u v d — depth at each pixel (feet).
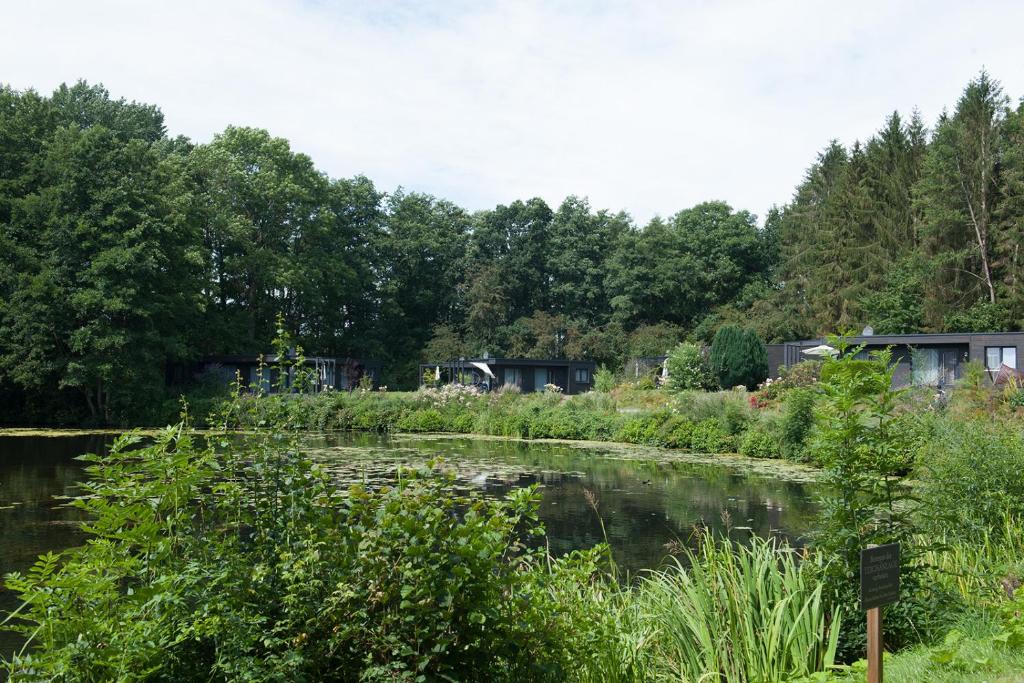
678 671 16.29
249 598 12.16
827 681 14.47
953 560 21.84
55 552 29.01
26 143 105.60
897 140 162.40
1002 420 38.04
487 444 75.77
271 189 146.72
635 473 53.26
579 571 14.97
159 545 12.19
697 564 17.93
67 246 100.07
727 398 78.13
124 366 101.04
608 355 176.65
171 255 112.16
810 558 19.43
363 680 11.68
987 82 134.82
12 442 76.13
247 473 13.58
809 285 174.09
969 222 133.39
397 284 180.45
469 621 11.69
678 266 188.44
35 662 10.88
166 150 148.25
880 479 18.31
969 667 14.28
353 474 47.32
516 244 198.18
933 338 98.94
